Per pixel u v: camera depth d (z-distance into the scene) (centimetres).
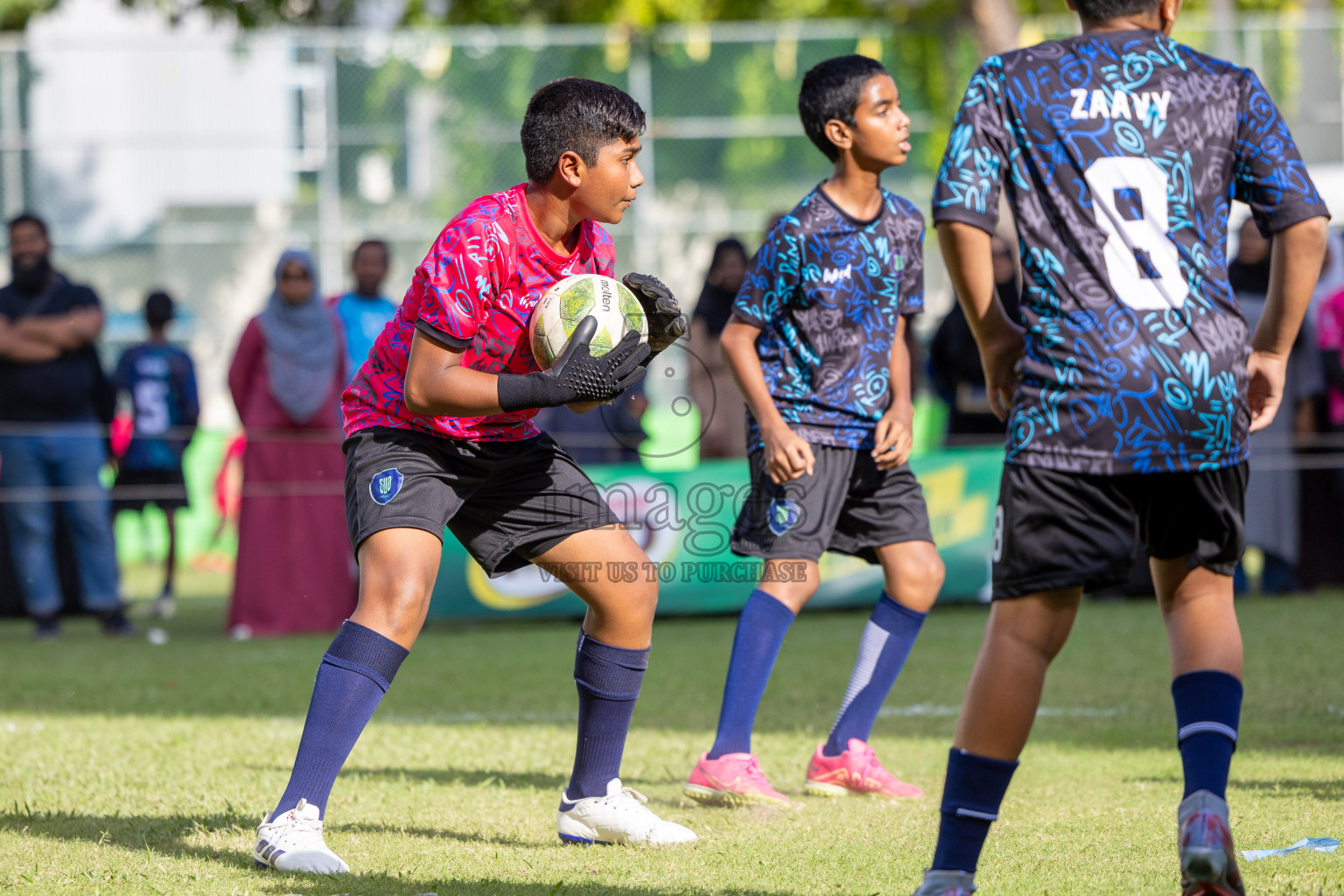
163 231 4522
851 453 1502
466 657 2706
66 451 3244
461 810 1374
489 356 1158
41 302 3231
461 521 1216
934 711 2002
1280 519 3344
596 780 1233
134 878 1082
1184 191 925
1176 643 953
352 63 4325
